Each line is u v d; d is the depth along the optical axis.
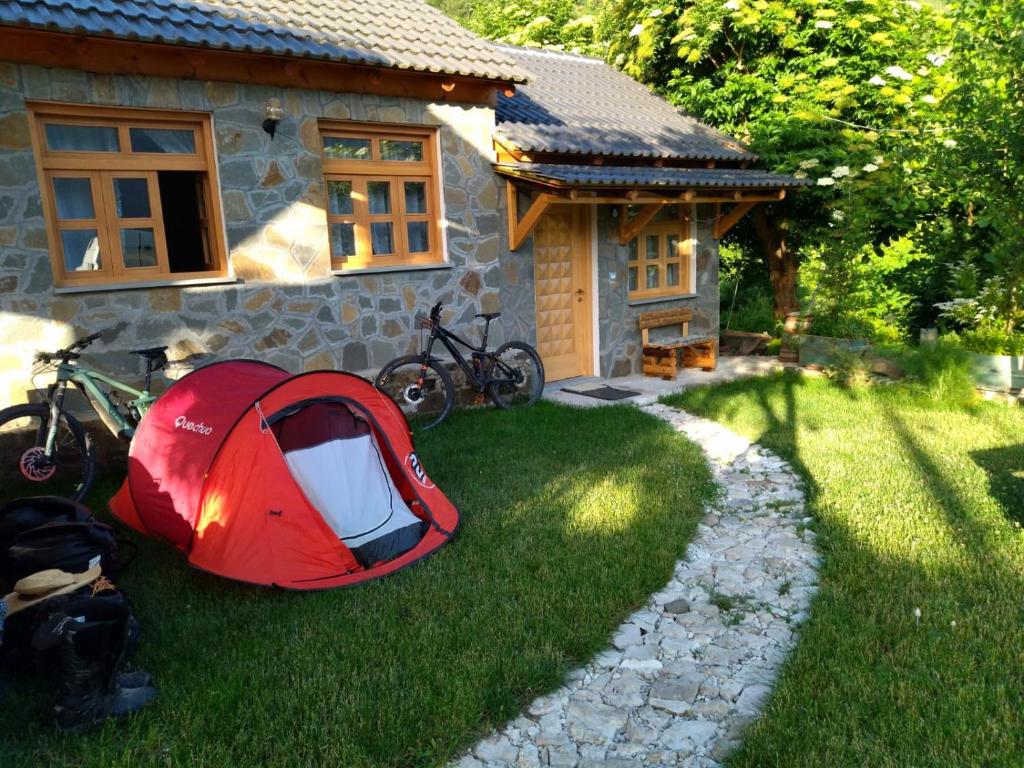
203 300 6.52
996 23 9.12
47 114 5.76
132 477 4.72
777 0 11.45
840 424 7.67
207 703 3.20
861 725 3.04
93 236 6.11
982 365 8.70
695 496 5.67
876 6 11.07
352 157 7.49
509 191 8.53
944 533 4.85
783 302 12.71
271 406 4.54
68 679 3.04
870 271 11.52
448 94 7.86
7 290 5.64
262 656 3.55
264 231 6.79
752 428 7.58
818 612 3.91
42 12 5.38
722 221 11.30
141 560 4.65
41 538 3.68
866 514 5.21
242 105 6.54
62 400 5.53
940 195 10.52
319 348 7.24
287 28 6.81
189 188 6.63
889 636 3.65
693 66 12.64
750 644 3.73
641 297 10.66
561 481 5.94
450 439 7.18
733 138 11.78
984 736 2.91
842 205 10.65
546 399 8.91
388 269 7.61
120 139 6.13
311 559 4.36
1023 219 9.31
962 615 3.81
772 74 11.63
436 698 3.22
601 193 8.44
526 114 9.54
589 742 3.03
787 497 5.75
